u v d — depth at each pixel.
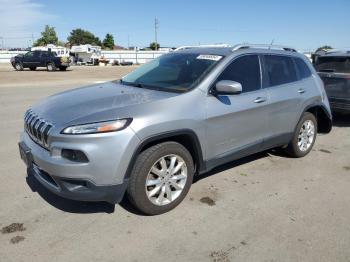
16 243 3.41
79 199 3.58
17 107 10.73
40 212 3.99
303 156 6.08
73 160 3.47
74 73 30.48
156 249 3.38
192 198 4.40
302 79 5.82
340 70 8.03
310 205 4.32
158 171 3.89
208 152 4.33
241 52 4.84
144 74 5.05
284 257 3.30
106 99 4.04
